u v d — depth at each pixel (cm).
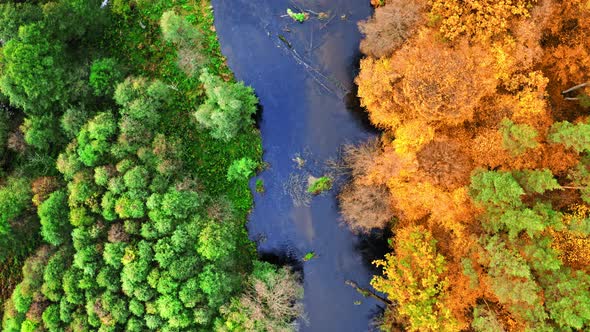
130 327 3000
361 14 3497
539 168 2866
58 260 3092
